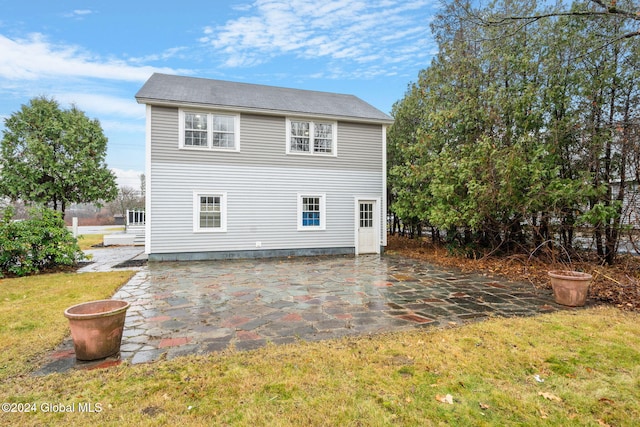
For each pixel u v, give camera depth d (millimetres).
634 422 2223
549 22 8555
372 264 9617
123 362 3133
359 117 12086
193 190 10477
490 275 7730
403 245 14414
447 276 7652
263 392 2570
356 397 2500
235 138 10945
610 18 7363
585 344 3516
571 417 2277
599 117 7965
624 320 4328
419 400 2465
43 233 7992
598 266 7539
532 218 8492
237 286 6598
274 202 11383
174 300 5484
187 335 3859
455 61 10438
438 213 9430
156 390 2615
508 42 9039
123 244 15711
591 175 7547
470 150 9125
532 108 8688
